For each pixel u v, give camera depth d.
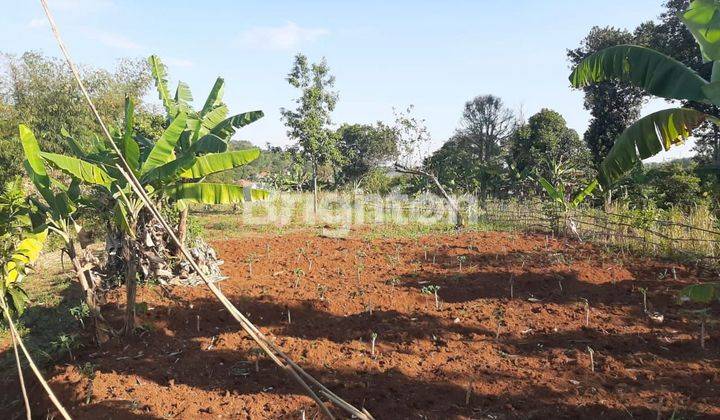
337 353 5.64
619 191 18.25
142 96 21.25
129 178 1.96
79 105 18.70
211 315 7.00
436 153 33.44
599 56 5.65
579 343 5.78
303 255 11.27
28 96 18.69
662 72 4.98
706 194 14.12
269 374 5.19
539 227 14.92
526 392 4.66
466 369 5.18
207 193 6.16
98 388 4.97
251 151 5.76
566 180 19.28
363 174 36.44
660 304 7.03
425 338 6.07
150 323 6.70
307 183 30.45
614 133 26.16
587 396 4.55
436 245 12.38
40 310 8.16
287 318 6.91
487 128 48.59
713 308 6.74
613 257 9.94
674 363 5.21
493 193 25.20
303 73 19.02
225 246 12.73
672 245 9.80
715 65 4.84
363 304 7.37
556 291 7.79
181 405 4.63
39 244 5.84
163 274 8.42
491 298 7.57
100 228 12.72
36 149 5.52
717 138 24.11
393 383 4.89
